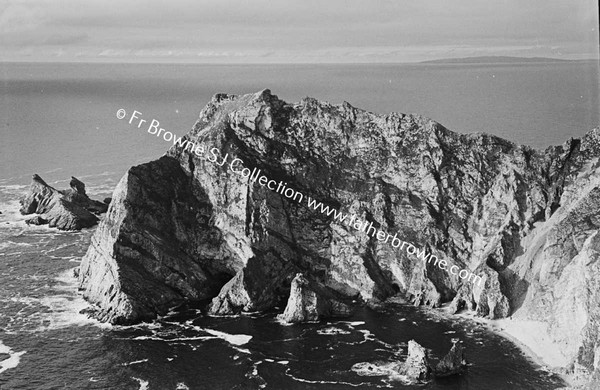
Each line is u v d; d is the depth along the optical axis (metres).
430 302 157.38
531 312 145.00
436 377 123.88
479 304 150.25
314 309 148.50
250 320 149.12
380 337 140.38
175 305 156.88
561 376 124.06
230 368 127.62
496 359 130.62
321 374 125.50
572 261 142.00
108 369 127.31
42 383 122.50
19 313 150.62
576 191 158.88
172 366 128.38
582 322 130.62
